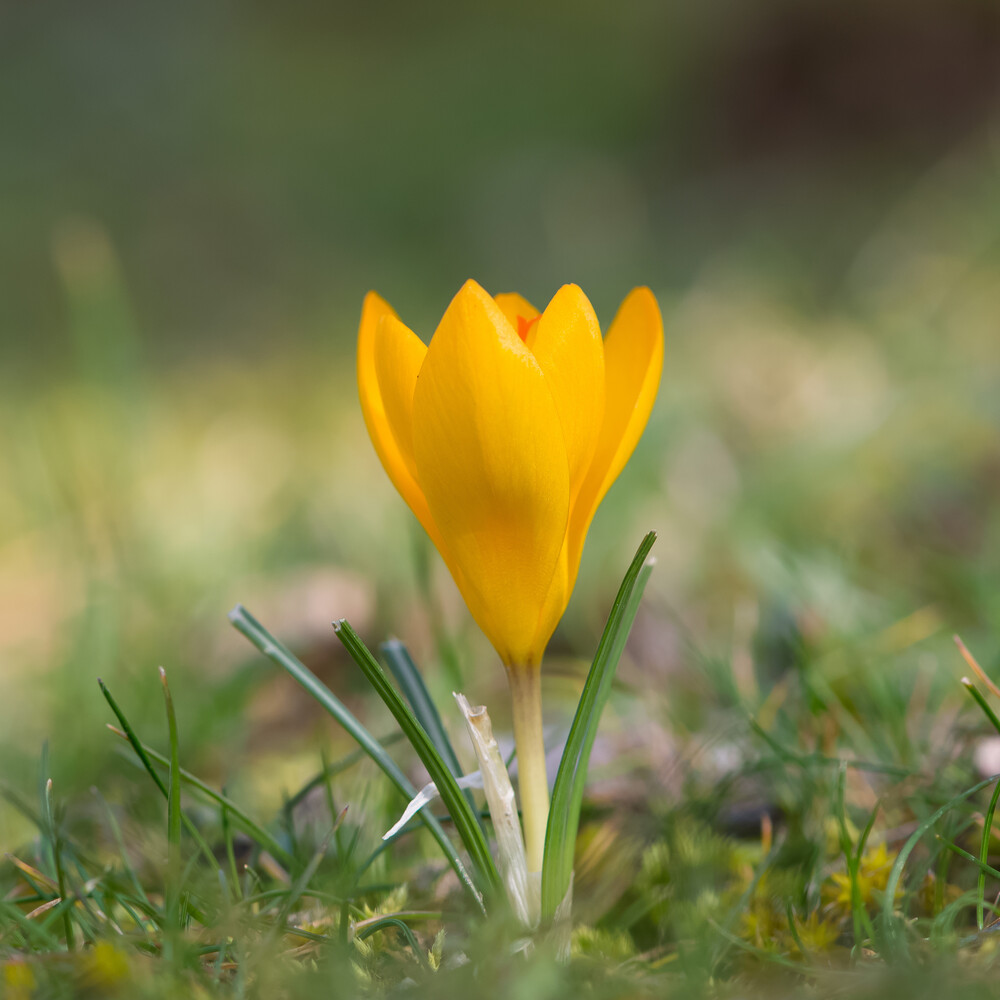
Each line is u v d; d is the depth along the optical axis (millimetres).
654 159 2496
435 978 497
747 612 702
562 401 494
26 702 735
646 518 976
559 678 728
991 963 497
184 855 547
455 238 2246
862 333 1383
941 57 2229
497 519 494
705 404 1201
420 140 2799
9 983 495
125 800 574
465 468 491
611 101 2809
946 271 1400
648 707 590
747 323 1536
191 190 2559
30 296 2002
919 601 734
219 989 496
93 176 2602
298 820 569
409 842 558
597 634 796
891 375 1202
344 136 2871
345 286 2049
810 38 2352
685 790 555
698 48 2662
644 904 529
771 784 561
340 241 2312
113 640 707
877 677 579
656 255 2018
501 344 487
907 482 971
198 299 2064
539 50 3162
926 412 1087
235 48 3285
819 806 544
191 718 648
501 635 500
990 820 509
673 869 528
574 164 2488
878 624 677
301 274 2145
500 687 724
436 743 532
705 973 500
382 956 508
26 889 540
